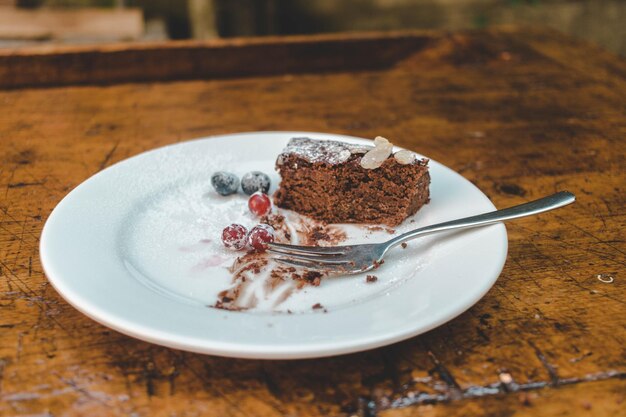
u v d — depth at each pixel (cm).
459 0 137
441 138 50
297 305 34
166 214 40
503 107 55
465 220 37
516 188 43
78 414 28
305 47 62
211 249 38
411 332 29
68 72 58
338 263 36
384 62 65
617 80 60
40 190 42
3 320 32
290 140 45
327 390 29
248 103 55
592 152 48
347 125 52
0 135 49
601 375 30
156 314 30
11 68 57
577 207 41
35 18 102
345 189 42
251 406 28
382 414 28
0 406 28
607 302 33
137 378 29
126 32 100
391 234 40
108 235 37
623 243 38
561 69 63
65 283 32
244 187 43
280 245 37
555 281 35
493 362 30
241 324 30
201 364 30
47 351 30
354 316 31
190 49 60
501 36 70
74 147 47
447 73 62
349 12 135
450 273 34
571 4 138
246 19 122
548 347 31
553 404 28
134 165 43
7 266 35
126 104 55
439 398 29
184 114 53
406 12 137
